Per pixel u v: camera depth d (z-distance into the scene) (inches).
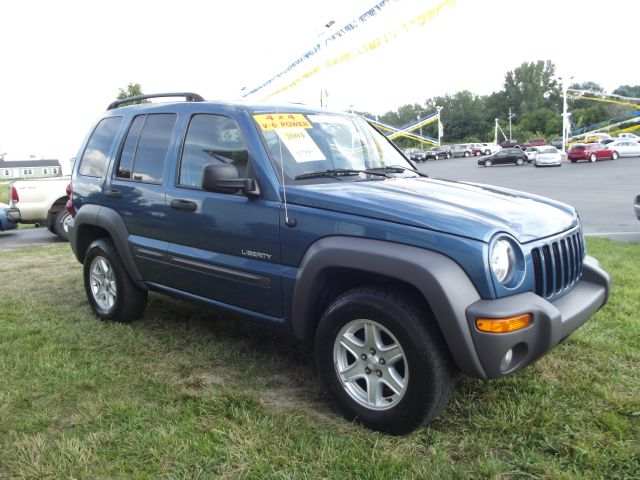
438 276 102.7
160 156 162.1
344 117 166.7
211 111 149.6
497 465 100.3
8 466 104.5
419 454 106.3
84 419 119.7
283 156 135.9
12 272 275.4
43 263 302.5
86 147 197.8
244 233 134.6
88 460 105.0
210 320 185.9
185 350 159.2
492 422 115.0
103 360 152.4
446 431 114.3
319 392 133.7
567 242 125.8
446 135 4387.3
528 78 4443.9
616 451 105.3
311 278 120.0
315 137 148.1
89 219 183.3
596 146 1562.5
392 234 110.5
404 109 3983.8
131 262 171.8
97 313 191.2
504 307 102.2
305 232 122.6
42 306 208.7
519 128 4084.6
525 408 120.4
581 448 105.3
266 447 108.3
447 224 107.0
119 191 172.7
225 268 139.6
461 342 102.0
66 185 417.4
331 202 120.2
